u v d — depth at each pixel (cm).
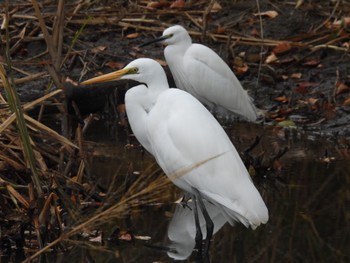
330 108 1452
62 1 1102
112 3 1752
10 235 922
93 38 1647
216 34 1658
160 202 1084
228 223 1016
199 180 916
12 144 1003
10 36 1591
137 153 1257
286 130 1398
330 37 1647
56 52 1130
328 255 892
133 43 1647
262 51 1639
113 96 1420
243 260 884
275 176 1167
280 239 945
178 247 925
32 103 1012
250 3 1780
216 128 936
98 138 1330
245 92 1429
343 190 1100
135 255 898
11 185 950
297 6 1744
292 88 1535
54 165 1067
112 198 941
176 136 930
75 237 945
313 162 1224
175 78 1431
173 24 1689
